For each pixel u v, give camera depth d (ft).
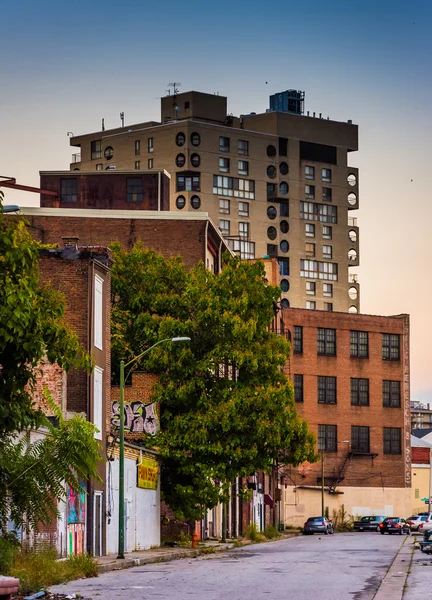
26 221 111.55
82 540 196.85
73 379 209.46
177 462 271.28
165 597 120.16
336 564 191.31
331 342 586.86
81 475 125.59
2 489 121.39
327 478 576.61
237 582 144.77
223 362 268.41
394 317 607.37
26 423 113.09
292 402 272.10
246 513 401.49
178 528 282.15
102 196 404.98
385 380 600.80
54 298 116.78
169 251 343.05
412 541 341.62
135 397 272.10
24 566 144.77
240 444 266.57
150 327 274.98
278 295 271.90
